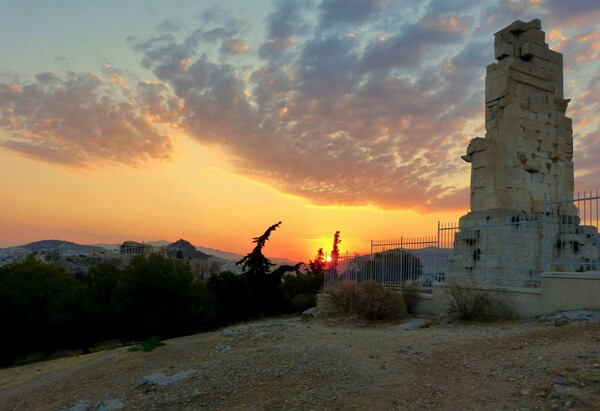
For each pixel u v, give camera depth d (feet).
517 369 23.47
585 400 18.06
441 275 55.57
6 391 40.68
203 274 228.02
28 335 96.63
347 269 70.69
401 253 62.18
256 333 46.98
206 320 97.71
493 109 64.90
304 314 65.82
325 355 31.89
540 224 60.03
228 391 27.58
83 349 105.40
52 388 37.09
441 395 21.65
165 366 37.91
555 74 68.80
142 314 87.35
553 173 65.98
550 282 39.47
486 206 60.49
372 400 22.25
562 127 68.13
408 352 30.63
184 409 25.86
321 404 22.89
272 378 28.55
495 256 56.80
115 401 28.68
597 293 35.58
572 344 26.84
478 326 40.73
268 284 131.54
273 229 136.05
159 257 94.79
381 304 52.54
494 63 66.49
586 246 64.49
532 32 66.03
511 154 61.77
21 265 121.80
